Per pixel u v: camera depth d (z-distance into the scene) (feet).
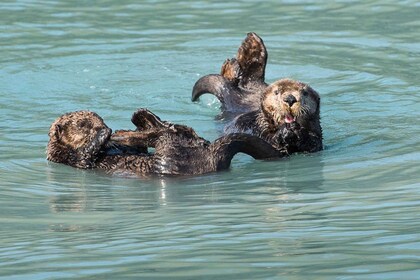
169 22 171.01
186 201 89.20
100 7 180.24
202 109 127.85
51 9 178.60
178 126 101.45
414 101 127.03
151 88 137.08
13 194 93.30
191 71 145.28
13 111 124.57
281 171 99.81
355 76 139.85
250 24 169.07
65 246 73.92
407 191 89.45
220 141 100.99
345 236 74.13
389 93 131.03
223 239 74.54
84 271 66.90
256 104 121.70
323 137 114.21
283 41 158.71
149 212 85.30
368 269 65.16
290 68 144.66
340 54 151.23
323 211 83.15
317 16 173.06
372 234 74.43
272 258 68.59
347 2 180.04
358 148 108.68
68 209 87.25
